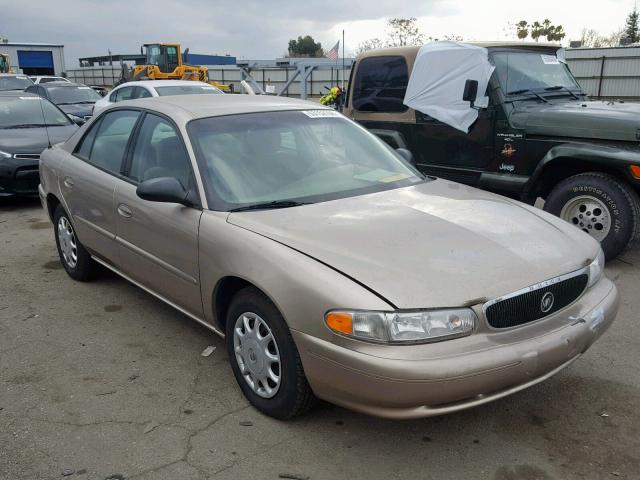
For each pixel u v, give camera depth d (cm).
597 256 342
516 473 285
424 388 259
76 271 536
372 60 790
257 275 306
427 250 299
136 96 1362
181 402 346
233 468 288
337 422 324
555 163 613
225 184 364
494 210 362
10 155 850
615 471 285
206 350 411
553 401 345
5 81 2114
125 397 352
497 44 694
